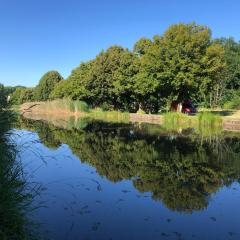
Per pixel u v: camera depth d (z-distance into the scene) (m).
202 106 55.34
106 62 50.72
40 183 10.08
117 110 50.31
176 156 14.61
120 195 9.16
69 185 9.97
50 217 7.51
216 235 6.81
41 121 33.38
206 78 36.41
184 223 7.35
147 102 45.47
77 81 58.66
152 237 6.68
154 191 9.61
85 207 8.18
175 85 36.66
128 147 16.88
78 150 15.86
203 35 36.50
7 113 9.93
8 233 5.99
